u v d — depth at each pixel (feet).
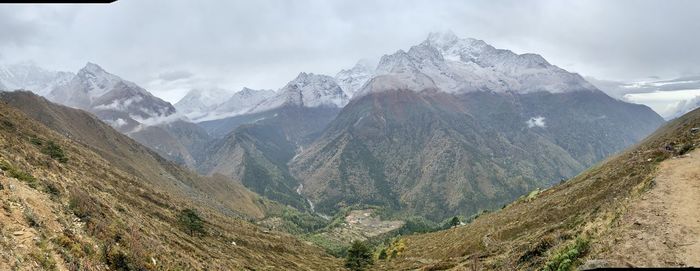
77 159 413.39
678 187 104.78
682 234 87.61
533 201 405.39
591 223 123.03
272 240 508.94
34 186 118.11
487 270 170.50
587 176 375.04
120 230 130.00
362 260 325.21
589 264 89.61
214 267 182.91
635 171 225.15
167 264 131.85
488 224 381.60
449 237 432.25
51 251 88.74
